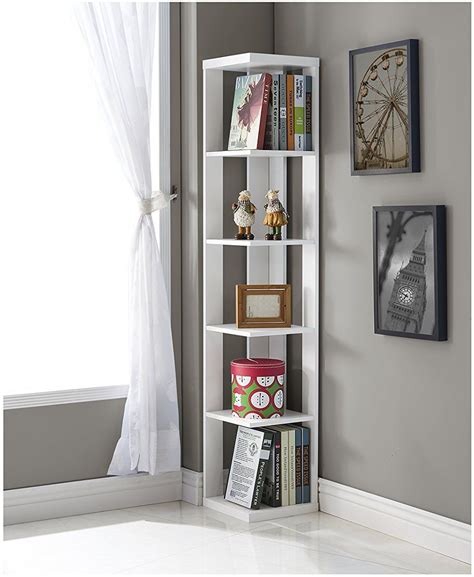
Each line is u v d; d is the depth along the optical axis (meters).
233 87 5.65
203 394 5.62
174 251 5.70
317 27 5.50
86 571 4.82
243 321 5.48
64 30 5.47
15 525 5.35
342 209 5.38
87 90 5.52
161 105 5.63
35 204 5.44
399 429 5.14
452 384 4.91
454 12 4.85
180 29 5.66
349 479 5.40
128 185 5.50
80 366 5.57
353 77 5.24
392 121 5.07
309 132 5.50
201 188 5.61
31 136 5.42
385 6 5.14
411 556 4.95
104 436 5.57
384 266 5.11
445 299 4.91
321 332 5.52
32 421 5.41
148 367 5.48
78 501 5.50
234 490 5.52
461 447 4.88
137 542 5.12
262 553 4.99
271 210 5.45
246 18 5.68
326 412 5.51
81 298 5.56
